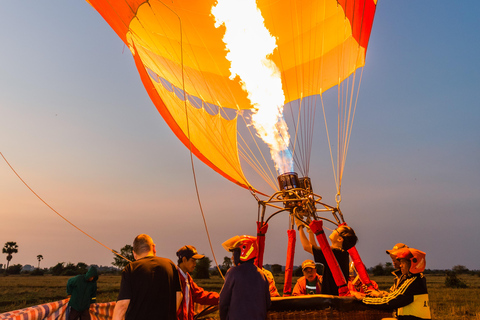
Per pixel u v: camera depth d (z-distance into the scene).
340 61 7.13
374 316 4.21
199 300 4.50
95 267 7.51
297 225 5.43
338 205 5.37
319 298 4.10
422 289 4.07
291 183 5.38
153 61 6.77
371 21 5.89
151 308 3.62
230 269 3.73
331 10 6.21
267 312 4.03
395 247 4.75
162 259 3.92
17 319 5.33
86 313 7.36
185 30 6.23
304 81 7.34
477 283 49.78
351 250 5.07
